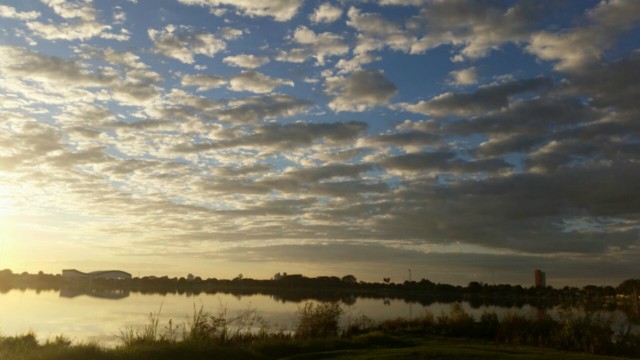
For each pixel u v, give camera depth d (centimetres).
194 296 7838
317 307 2898
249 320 3231
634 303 3028
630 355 2188
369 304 6153
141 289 11012
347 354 1848
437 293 10138
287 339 2344
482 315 3123
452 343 2361
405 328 2969
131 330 2455
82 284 12231
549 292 8388
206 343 1988
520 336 2512
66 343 2002
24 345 1866
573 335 2380
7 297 6788
